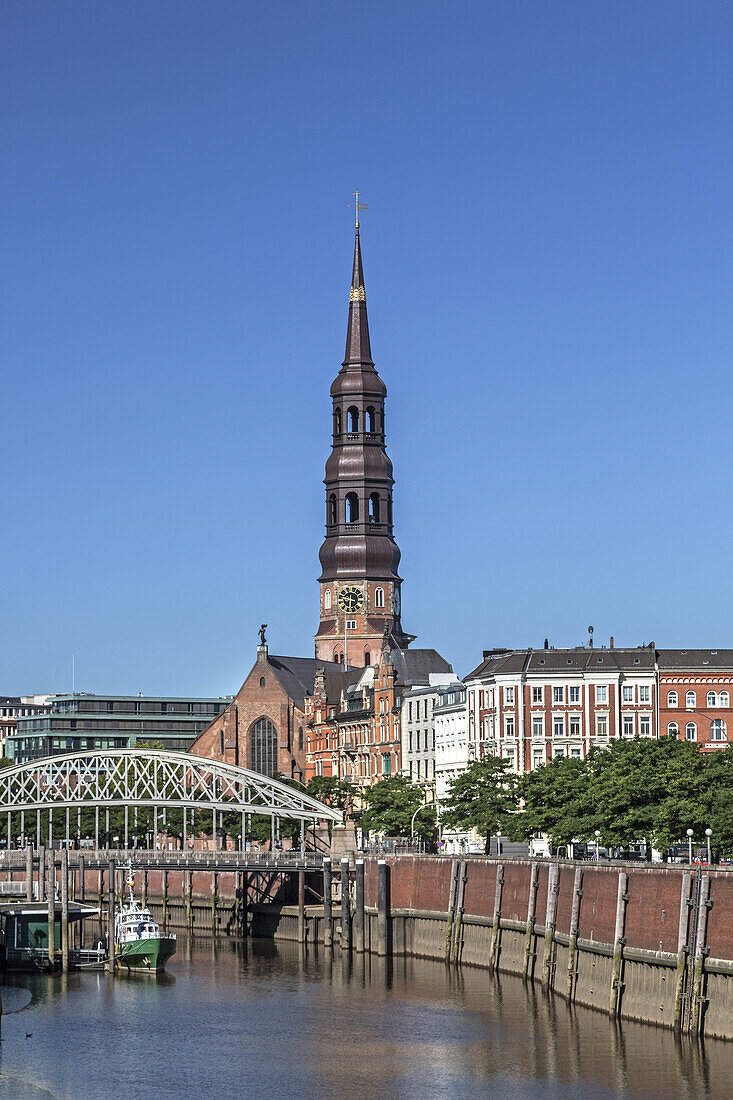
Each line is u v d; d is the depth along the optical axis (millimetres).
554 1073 130250
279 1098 127125
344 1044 144875
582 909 160875
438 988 173625
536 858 177750
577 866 163500
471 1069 133375
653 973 144500
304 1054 141500
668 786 171500
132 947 191625
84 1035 151750
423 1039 145500
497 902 186500
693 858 167000
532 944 175750
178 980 186125
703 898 136875
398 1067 135500
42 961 195875
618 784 174250
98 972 193375
